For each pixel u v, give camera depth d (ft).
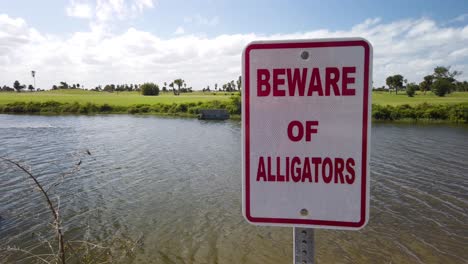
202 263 33.96
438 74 351.05
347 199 5.60
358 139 5.49
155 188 57.52
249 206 5.90
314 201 5.69
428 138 106.42
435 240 38.22
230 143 102.17
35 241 37.52
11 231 39.96
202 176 64.85
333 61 5.44
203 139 110.42
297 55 5.51
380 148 90.17
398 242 37.86
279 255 35.27
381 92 392.06
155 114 207.82
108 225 42.50
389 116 160.35
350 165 5.55
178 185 59.21
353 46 5.38
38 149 91.15
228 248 36.83
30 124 152.76
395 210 46.75
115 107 225.97
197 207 48.75
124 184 59.67
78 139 109.91
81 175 64.85
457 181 59.47
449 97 274.16
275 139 5.71
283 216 5.81
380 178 61.72
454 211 46.26
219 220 44.11
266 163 5.78
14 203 48.73
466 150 86.22
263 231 40.75
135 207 48.73
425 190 54.85
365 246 37.04
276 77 5.60
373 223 42.70
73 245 36.40
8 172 63.72
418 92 378.32
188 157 82.12
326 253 35.65
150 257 34.88
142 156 83.35
